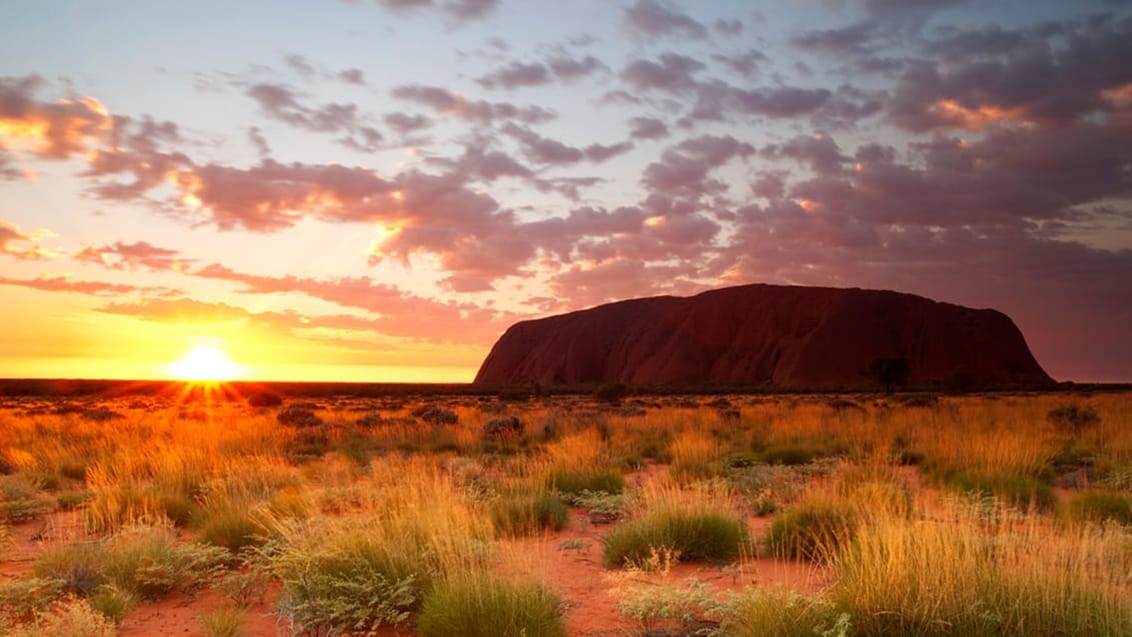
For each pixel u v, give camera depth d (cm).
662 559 789
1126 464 1414
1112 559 611
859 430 2119
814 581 713
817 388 12181
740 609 574
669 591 621
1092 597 530
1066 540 640
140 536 827
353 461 1652
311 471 1515
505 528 956
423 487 972
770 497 1170
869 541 645
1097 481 1343
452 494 998
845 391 11244
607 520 1079
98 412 3353
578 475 1333
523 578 611
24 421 2911
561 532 1002
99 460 1659
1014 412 2886
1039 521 888
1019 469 1352
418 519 779
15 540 986
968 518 722
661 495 974
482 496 1138
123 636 611
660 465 1791
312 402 6088
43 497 1274
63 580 697
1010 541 638
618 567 806
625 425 2616
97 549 811
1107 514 996
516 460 1569
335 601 612
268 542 777
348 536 718
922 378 16350
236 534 909
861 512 852
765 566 792
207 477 1335
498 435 2362
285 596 634
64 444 2025
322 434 2394
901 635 521
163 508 1112
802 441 2053
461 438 2200
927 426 2250
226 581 715
